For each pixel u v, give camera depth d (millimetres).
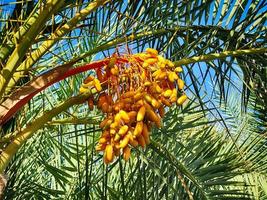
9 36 1389
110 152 1202
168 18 1776
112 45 1384
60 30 1296
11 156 1226
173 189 1732
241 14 1704
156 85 1222
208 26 1753
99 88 1234
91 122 1552
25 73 1386
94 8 1317
